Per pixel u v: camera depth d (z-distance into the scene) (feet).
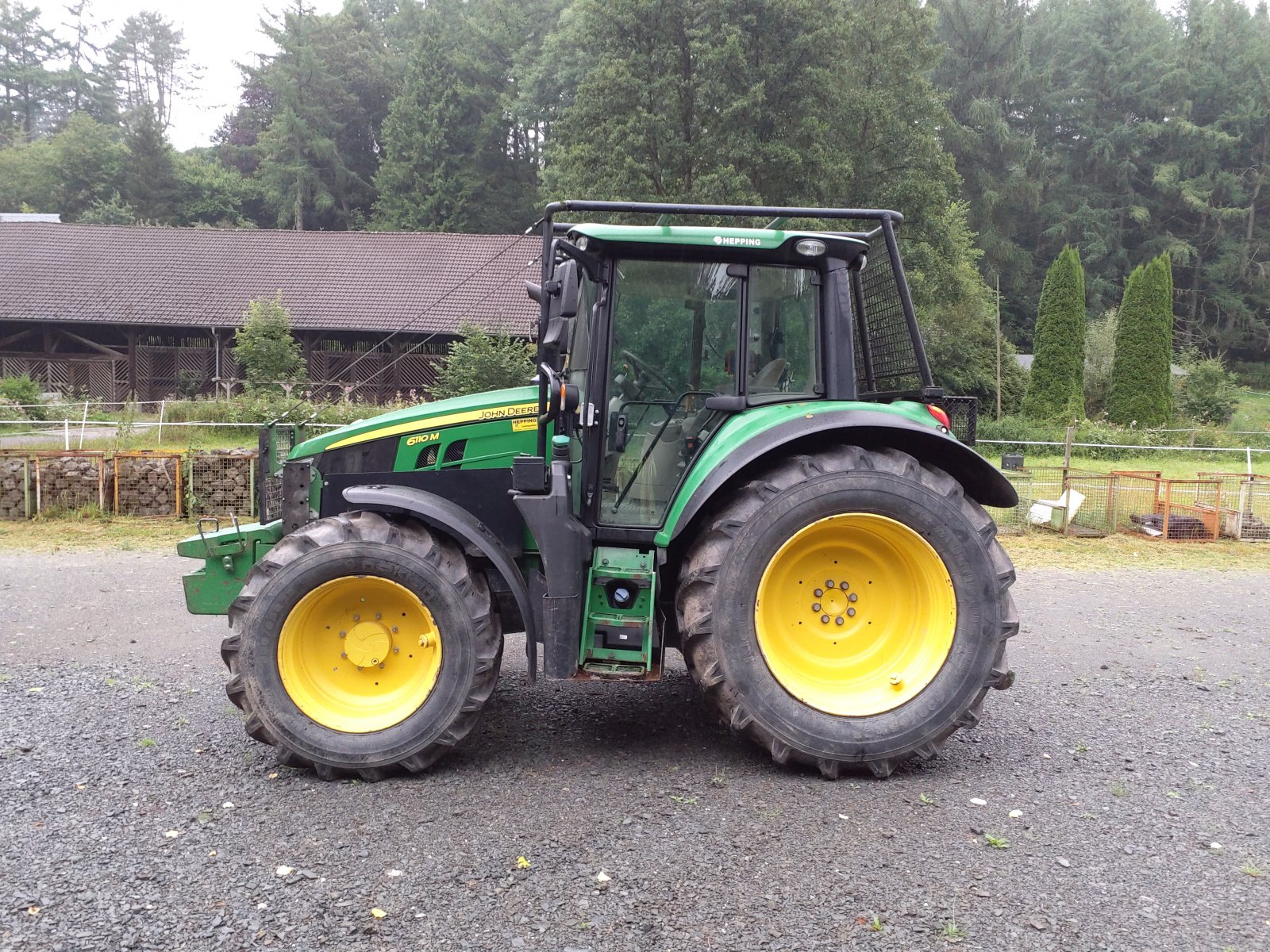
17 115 263.90
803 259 14.03
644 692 17.01
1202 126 189.57
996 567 12.98
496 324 84.64
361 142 203.00
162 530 34.88
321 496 14.92
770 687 12.66
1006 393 109.70
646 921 8.95
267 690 12.48
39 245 102.37
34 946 8.42
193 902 9.20
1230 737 14.67
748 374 14.02
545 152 81.35
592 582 13.14
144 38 284.00
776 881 9.72
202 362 95.50
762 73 73.72
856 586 13.56
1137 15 199.52
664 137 73.20
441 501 13.69
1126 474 39.73
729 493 13.51
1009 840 10.78
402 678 13.11
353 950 8.44
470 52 179.83
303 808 11.53
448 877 9.74
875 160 77.87
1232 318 176.65
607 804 11.72
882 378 15.42
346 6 228.22
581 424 13.88
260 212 202.08
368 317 92.94
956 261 82.79
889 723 12.66
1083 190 184.55
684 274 13.92
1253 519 38.45
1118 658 19.88
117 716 15.11
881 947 8.55
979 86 181.37
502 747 13.93
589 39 78.74
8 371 93.09
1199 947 8.60
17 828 10.84
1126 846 10.64
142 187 189.67
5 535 33.76
